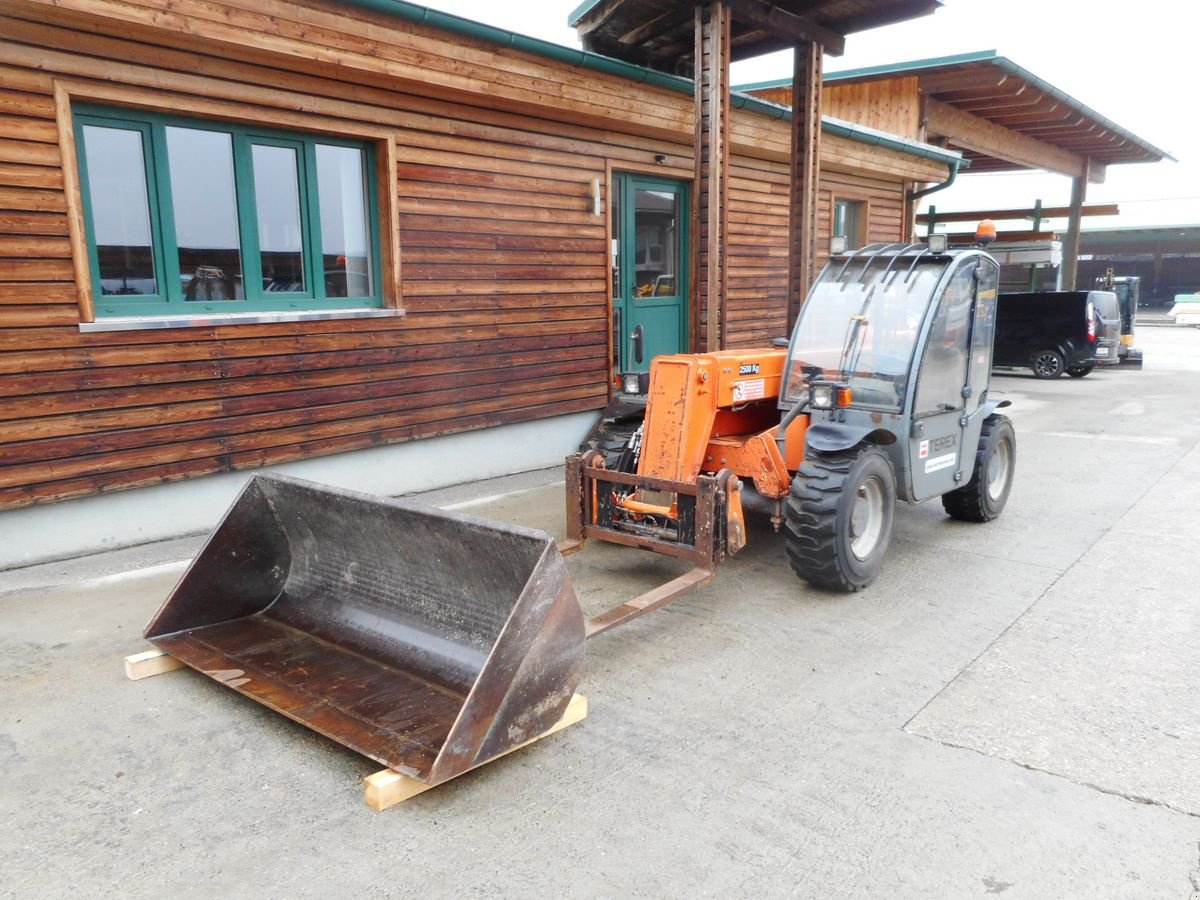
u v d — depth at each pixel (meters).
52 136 4.71
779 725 3.27
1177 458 8.05
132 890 2.38
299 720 3.06
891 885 2.38
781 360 5.33
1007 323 15.34
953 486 5.38
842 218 11.77
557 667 3.03
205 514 5.61
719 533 4.35
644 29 7.36
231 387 5.56
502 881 2.40
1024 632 4.13
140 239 5.27
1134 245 38.97
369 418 6.34
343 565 3.86
